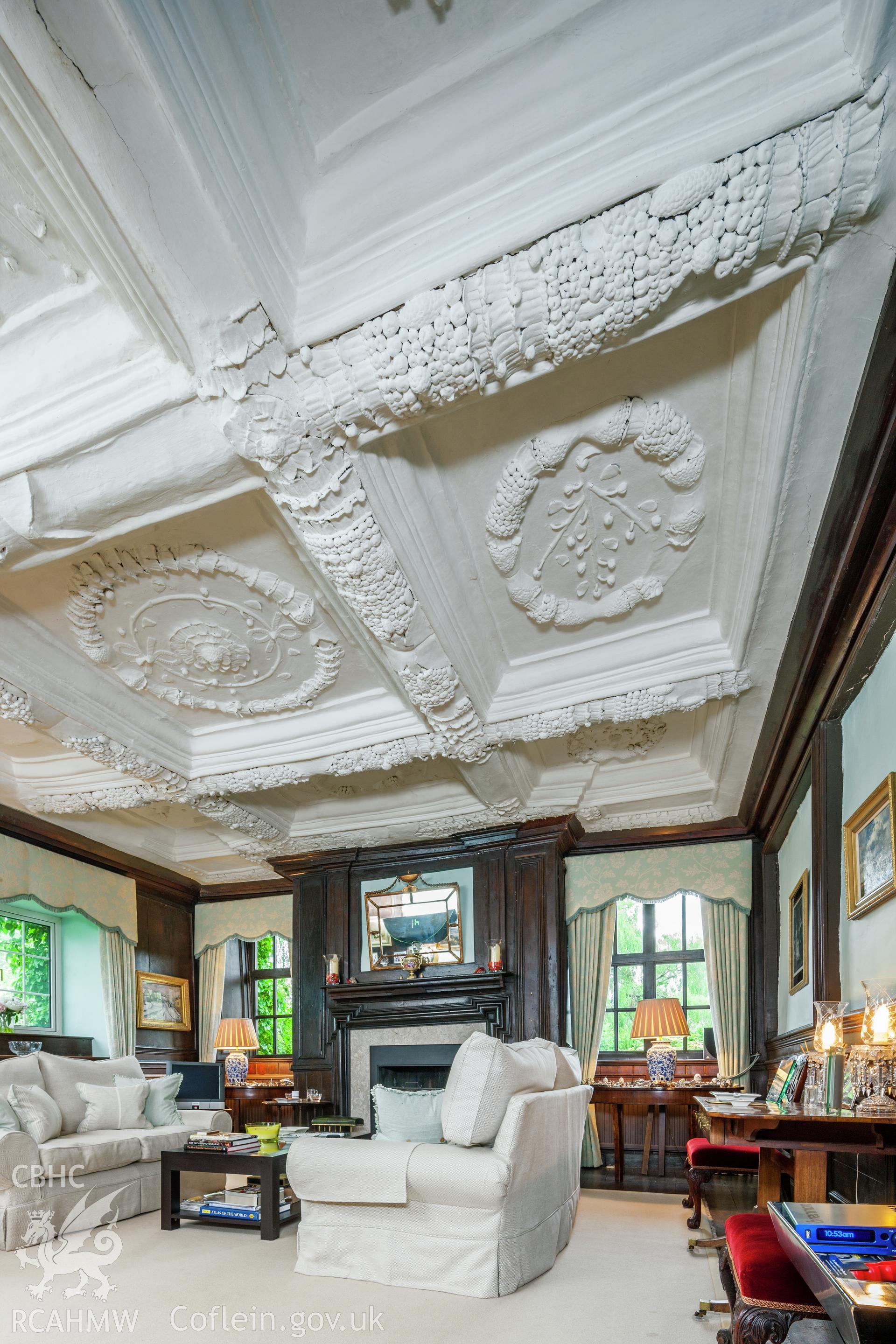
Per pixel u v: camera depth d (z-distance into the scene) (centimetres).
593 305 255
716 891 761
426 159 250
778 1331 191
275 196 250
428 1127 383
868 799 383
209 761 634
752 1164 454
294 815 795
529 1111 350
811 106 212
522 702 538
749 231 231
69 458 328
